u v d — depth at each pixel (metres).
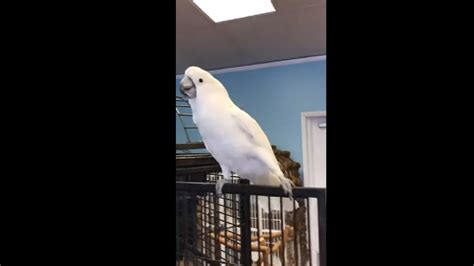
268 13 1.29
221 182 0.71
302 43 1.56
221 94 0.79
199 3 1.23
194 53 1.55
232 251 0.71
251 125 0.75
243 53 1.71
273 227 0.69
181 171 0.77
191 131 0.89
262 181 0.74
